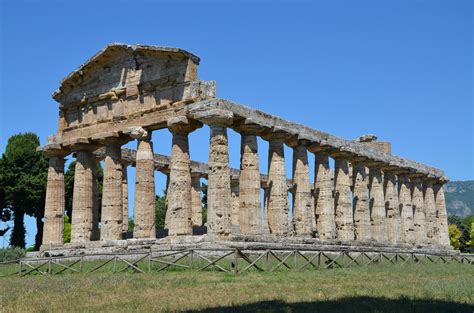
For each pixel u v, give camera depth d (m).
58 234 47.94
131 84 44.69
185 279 26.55
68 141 47.69
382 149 64.19
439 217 70.88
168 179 60.22
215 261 30.06
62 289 24.53
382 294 21.23
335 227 52.25
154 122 42.47
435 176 67.94
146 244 40.16
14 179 70.38
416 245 61.53
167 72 42.75
